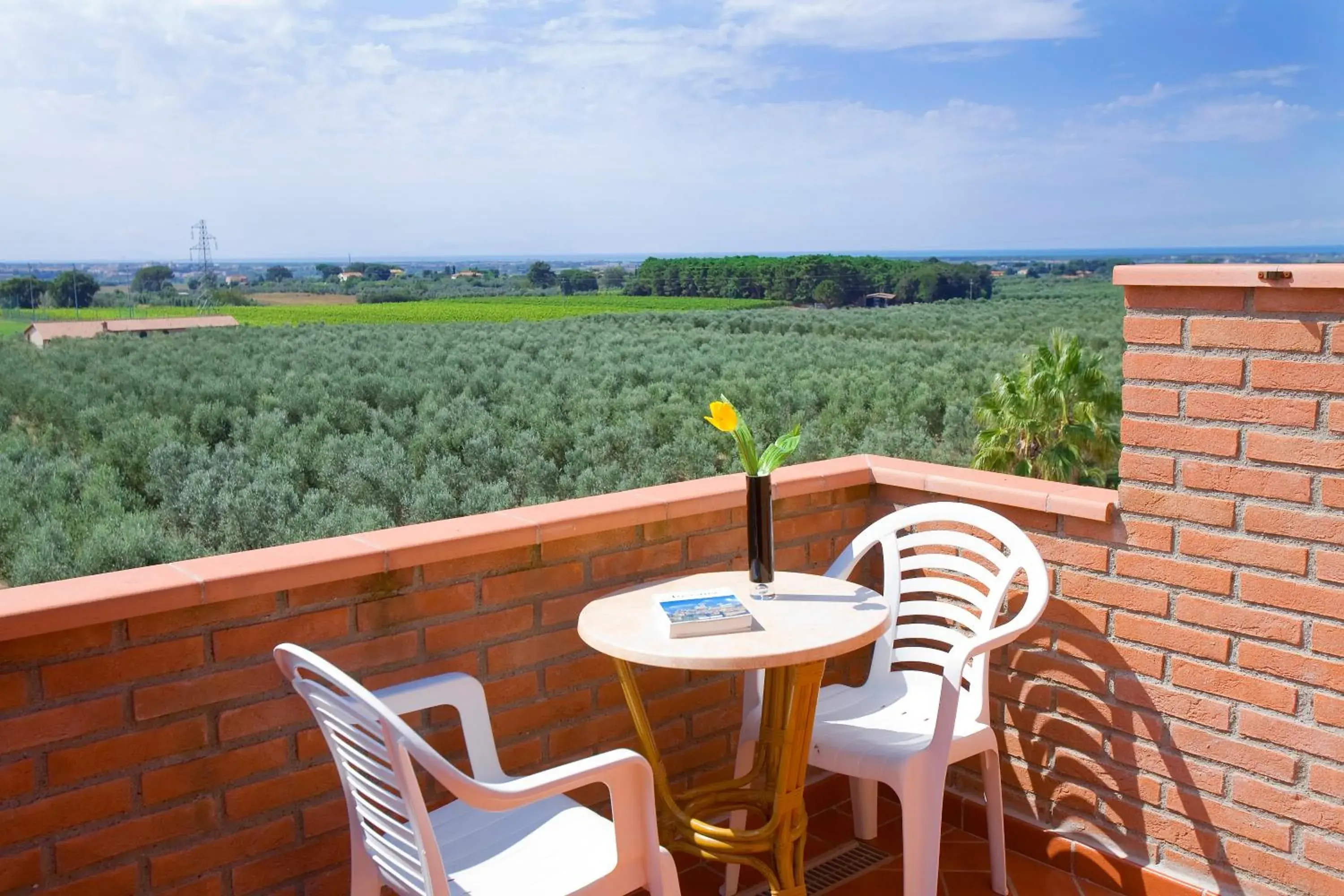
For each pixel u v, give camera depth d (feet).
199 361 129.49
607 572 8.66
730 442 68.69
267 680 6.82
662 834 7.24
